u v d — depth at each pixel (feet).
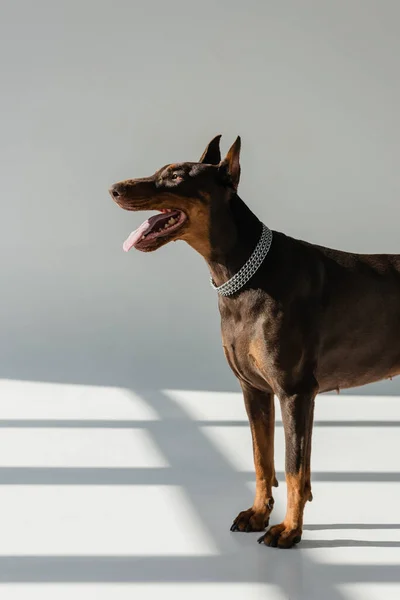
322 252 7.68
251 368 7.41
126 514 7.93
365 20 14.35
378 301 7.63
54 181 14.80
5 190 14.80
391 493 8.43
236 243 7.34
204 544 7.32
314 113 14.56
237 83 14.61
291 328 7.22
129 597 6.47
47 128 14.75
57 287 14.87
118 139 14.75
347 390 12.45
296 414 7.23
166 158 14.78
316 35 14.44
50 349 14.48
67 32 14.62
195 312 14.79
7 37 14.64
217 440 10.07
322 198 14.67
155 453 9.61
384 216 14.67
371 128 14.53
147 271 14.78
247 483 8.72
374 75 14.43
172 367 13.56
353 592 6.50
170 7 14.56
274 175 14.70
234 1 14.48
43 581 6.71
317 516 7.89
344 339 7.55
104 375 13.07
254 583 6.65
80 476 8.88
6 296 14.88
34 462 9.30
